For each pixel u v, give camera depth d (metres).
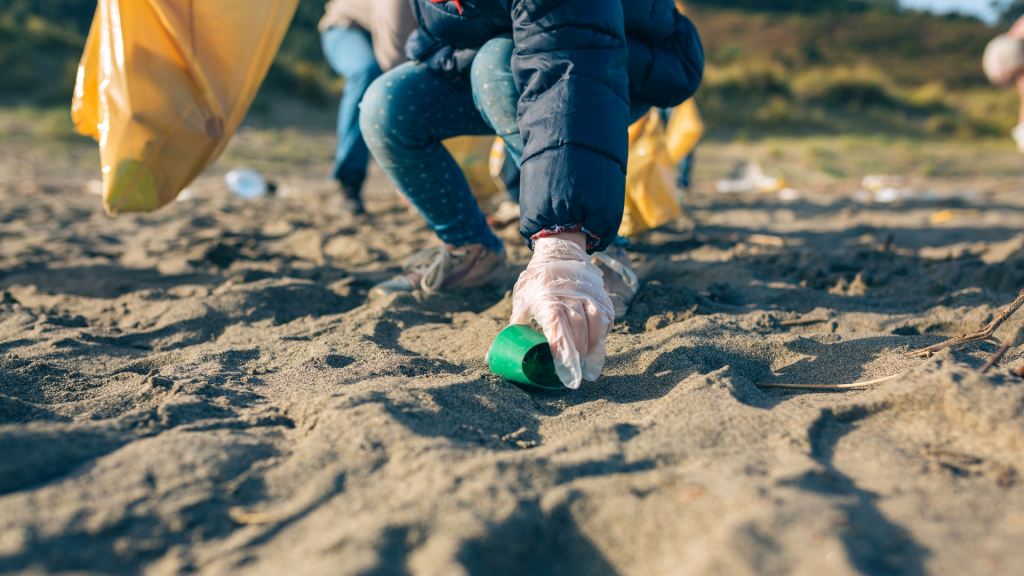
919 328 1.91
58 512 0.92
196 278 2.75
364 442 1.13
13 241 3.50
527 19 1.43
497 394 1.43
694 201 6.09
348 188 4.59
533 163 1.38
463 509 0.93
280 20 2.26
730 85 18.22
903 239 3.94
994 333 1.75
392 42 2.50
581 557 0.90
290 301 2.24
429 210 2.18
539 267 1.38
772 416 1.24
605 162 1.36
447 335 1.91
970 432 1.14
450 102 1.94
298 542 0.90
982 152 14.38
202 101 2.13
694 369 1.52
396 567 0.83
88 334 1.91
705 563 0.81
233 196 5.91
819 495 0.94
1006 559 0.81
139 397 1.39
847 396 1.38
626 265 2.08
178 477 1.03
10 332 1.91
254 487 1.03
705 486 0.97
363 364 1.63
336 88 13.48
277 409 1.33
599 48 1.42
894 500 0.96
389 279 2.65
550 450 1.13
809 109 18.23
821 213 5.44
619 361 1.65
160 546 0.88
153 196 2.16
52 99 10.16
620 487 0.99
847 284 2.52
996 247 3.13
